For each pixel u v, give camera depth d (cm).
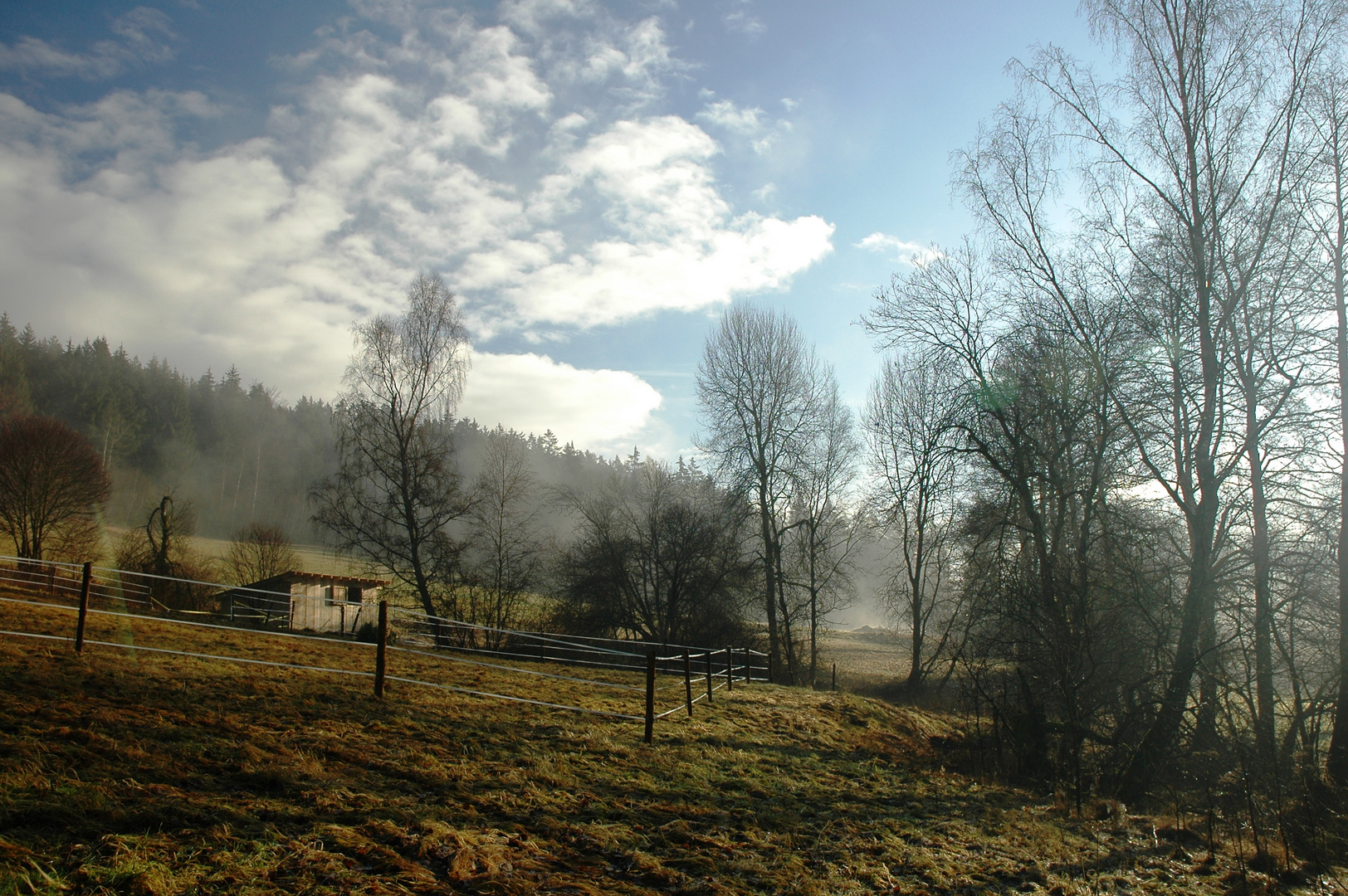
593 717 1333
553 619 3794
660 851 680
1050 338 1838
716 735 1356
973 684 2156
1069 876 778
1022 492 1917
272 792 669
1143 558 1745
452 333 3538
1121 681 1762
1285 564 1608
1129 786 1576
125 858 487
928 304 2120
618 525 3966
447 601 3472
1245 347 1611
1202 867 888
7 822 515
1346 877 889
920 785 1271
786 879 650
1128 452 1756
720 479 3769
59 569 3186
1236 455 1579
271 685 1148
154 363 8744
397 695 1231
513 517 3947
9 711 781
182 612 2798
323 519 3412
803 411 3806
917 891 679
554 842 660
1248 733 1590
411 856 577
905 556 3972
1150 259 1678
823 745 1531
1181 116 1642
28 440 3566
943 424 2095
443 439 3553
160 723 827
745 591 3719
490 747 974
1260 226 1566
